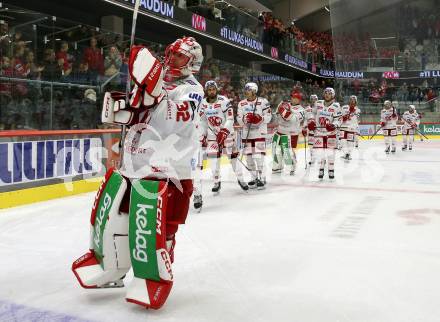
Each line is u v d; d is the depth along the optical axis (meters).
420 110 24.12
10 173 5.63
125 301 2.66
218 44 16.16
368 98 25.16
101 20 12.45
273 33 19.22
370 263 3.44
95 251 2.59
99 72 7.95
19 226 4.68
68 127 7.38
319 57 25.14
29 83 6.70
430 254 3.68
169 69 2.60
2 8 6.34
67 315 2.45
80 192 6.81
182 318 2.42
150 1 10.64
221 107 6.29
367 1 25.91
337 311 2.52
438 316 2.46
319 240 4.14
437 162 11.93
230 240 4.14
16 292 2.81
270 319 2.41
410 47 25.19
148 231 2.40
